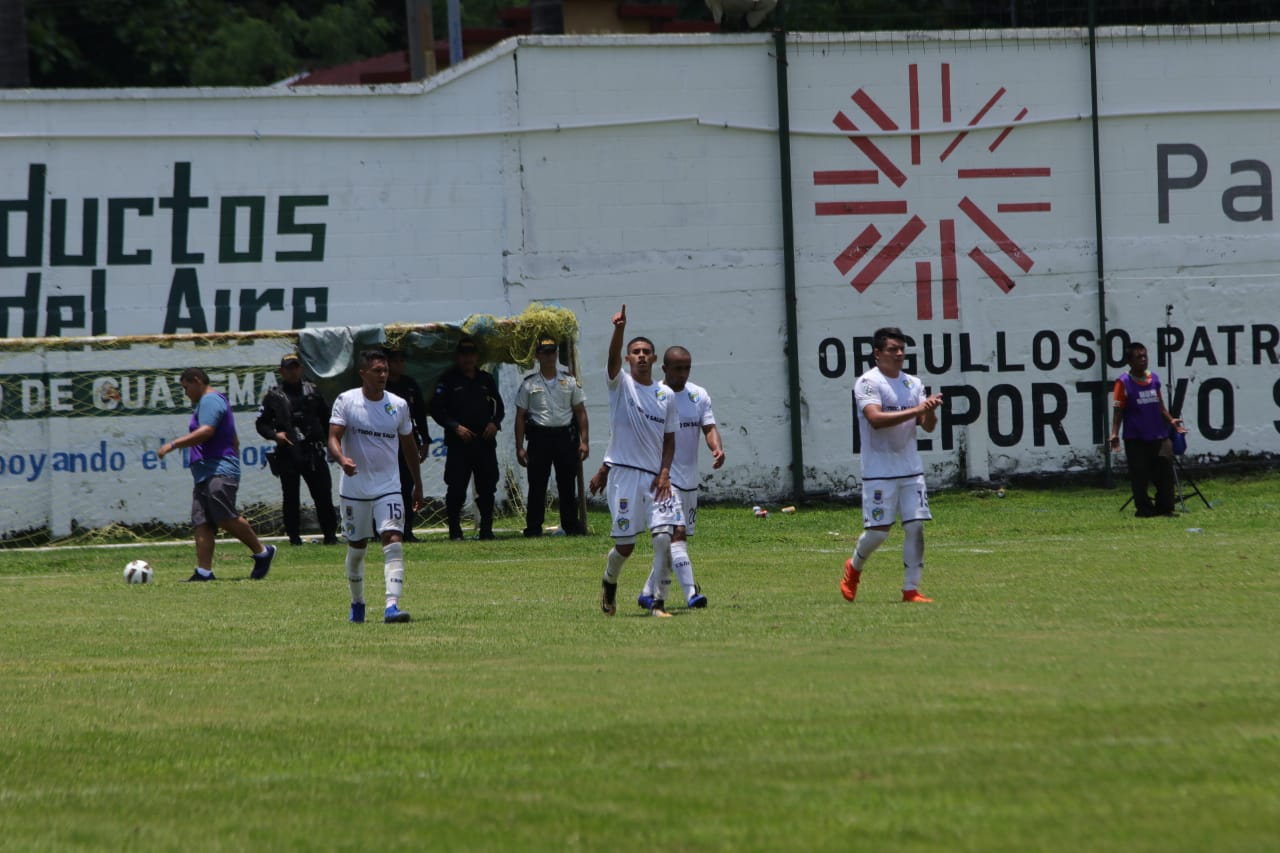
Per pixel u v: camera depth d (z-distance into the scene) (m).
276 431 66.06
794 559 57.22
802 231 85.69
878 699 25.59
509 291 84.25
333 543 67.75
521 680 29.30
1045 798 18.81
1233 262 88.44
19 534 72.31
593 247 84.69
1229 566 48.16
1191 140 88.12
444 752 23.22
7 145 81.06
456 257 84.00
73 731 25.94
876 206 86.19
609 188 84.75
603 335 84.94
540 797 20.16
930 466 86.62
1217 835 16.98
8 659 34.66
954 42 86.50
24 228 81.31
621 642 34.34
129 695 29.34
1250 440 88.50
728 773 20.92
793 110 85.44
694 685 27.83
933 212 86.62
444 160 83.88
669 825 18.44
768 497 85.38
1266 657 28.95
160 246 82.25
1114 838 17.02
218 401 54.44
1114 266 87.75
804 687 27.08
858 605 40.59
